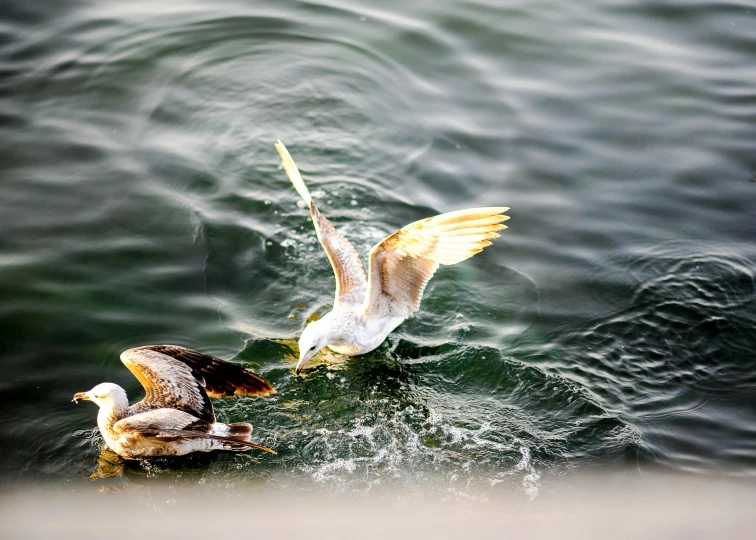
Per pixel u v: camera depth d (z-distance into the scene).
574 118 14.59
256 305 11.30
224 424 8.64
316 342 10.28
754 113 14.63
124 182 12.94
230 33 16.41
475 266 12.11
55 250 11.57
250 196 13.05
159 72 15.39
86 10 16.59
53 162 13.12
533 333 11.05
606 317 11.27
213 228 12.35
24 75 14.85
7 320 10.45
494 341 10.95
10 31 15.74
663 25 16.58
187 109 14.66
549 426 9.77
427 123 14.56
